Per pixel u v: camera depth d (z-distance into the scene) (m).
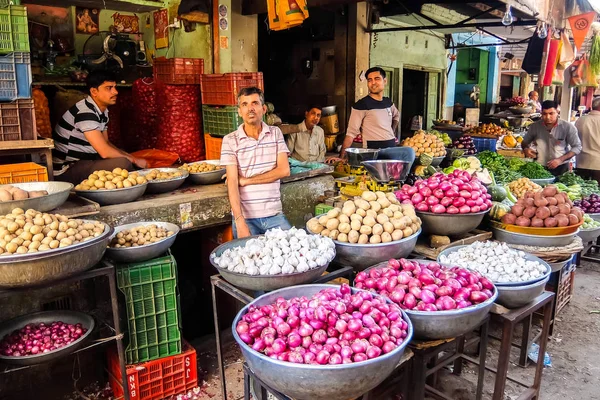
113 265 2.62
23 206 2.59
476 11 6.66
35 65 5.07
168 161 4.45
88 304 3.16
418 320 2.10
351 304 2.02
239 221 3.27
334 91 7.36
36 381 2.99
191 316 4.31
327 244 2.49
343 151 5.27
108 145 3.89
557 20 5.59
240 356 3.54
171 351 3.05
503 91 14.73
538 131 6.13
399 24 8.30
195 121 4.93
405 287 2.23
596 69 8.05
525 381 3.25
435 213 2.98
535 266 2.65
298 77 8.39
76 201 3.14
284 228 3.55
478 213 2.97
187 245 4.70
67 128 3.92
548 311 2.76
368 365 1.71
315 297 2.08
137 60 5.62
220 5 4.98
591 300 4.55
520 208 3.22
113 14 5.65
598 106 6.20
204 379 3.25
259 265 2.32
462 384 3.20
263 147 3.40
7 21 2.84
